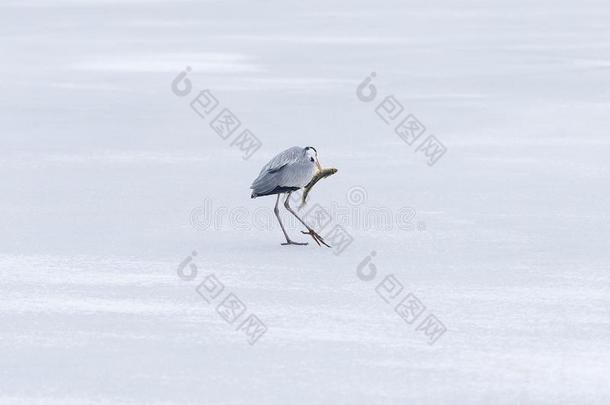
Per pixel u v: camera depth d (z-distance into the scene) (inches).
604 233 588.7
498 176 748.0
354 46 1680.6
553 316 449.7
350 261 534.6
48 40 1776.6
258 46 1678.2
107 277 506.3
